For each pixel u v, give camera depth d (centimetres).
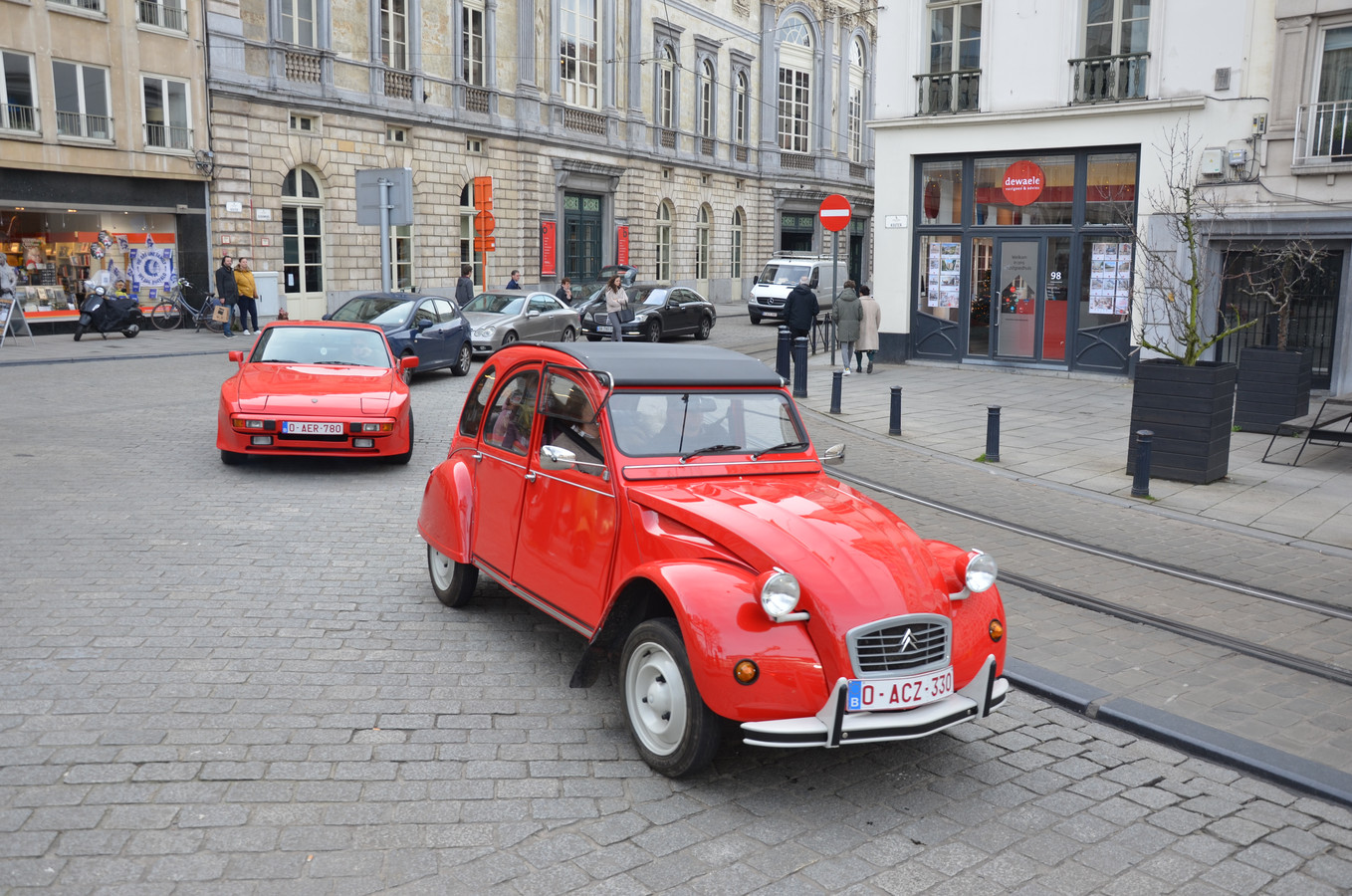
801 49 4934
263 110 2650
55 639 559
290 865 364
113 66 2356
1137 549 847
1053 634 641
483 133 3275
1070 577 759
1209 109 1756
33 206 2244
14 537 750
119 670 524
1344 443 1265
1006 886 371
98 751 438
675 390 530
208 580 673
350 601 650
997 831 409
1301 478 1142
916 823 413
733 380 547
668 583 427
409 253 3092
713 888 362
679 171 4291
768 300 3250
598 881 363
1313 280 1723
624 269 3269
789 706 406
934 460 1196
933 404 1612
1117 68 1842
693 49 4288
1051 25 1894
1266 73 1705
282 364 1104
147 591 645
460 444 650
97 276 2403
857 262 5562
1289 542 880
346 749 454
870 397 1684
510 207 3438
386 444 1012
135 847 369
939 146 2030
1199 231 1761
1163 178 1805
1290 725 516
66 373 1700
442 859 373
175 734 458
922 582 436
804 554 431
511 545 570
